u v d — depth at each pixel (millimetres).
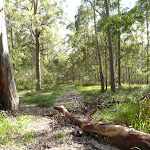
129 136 2732
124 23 8273
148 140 2457
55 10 18156
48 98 10242
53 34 20469
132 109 3900
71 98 10078
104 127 3281
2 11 6055
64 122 4754
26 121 4707
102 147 2992
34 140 3402
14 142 3219
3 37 6008
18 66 21219
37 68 18578
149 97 4621
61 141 3350
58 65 41594
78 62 38250
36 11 18328
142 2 13891
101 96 8797
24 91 16625
